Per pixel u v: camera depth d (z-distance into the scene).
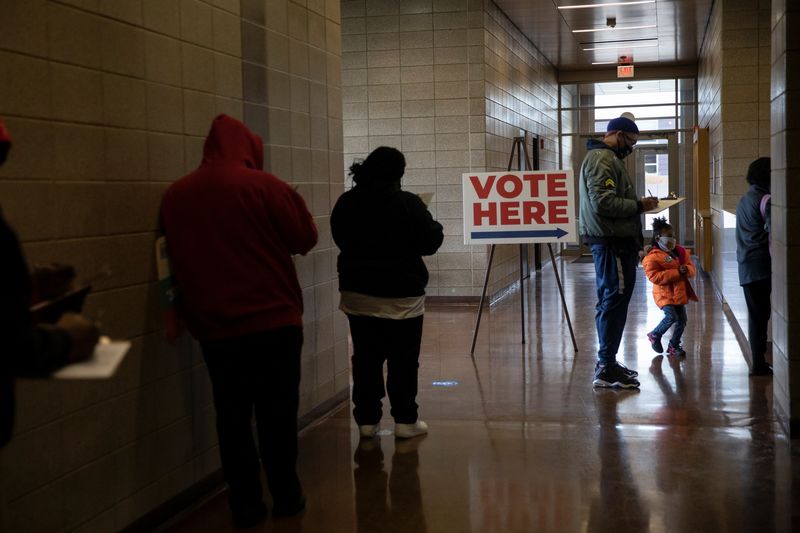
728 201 10.42
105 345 1.98
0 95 2.69
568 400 5.68
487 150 10.91
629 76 17.31
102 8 3.21
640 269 15.59
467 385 6.20
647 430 4.91
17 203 2.76
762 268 6.06
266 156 4.59
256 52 4.48
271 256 3.48
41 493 2.85
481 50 10.72
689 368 6.60
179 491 3.73
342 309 4.75
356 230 4.59
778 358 5.00
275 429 3.60
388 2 10.90
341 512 3.71
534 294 11.81
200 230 3.38
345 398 5.74
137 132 3.42
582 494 3.88
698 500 3.76
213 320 3.39
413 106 10.94
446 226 10.94
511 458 4.44
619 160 5.89
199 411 3.90
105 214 3.22
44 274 2.19
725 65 10.37
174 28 3.70
